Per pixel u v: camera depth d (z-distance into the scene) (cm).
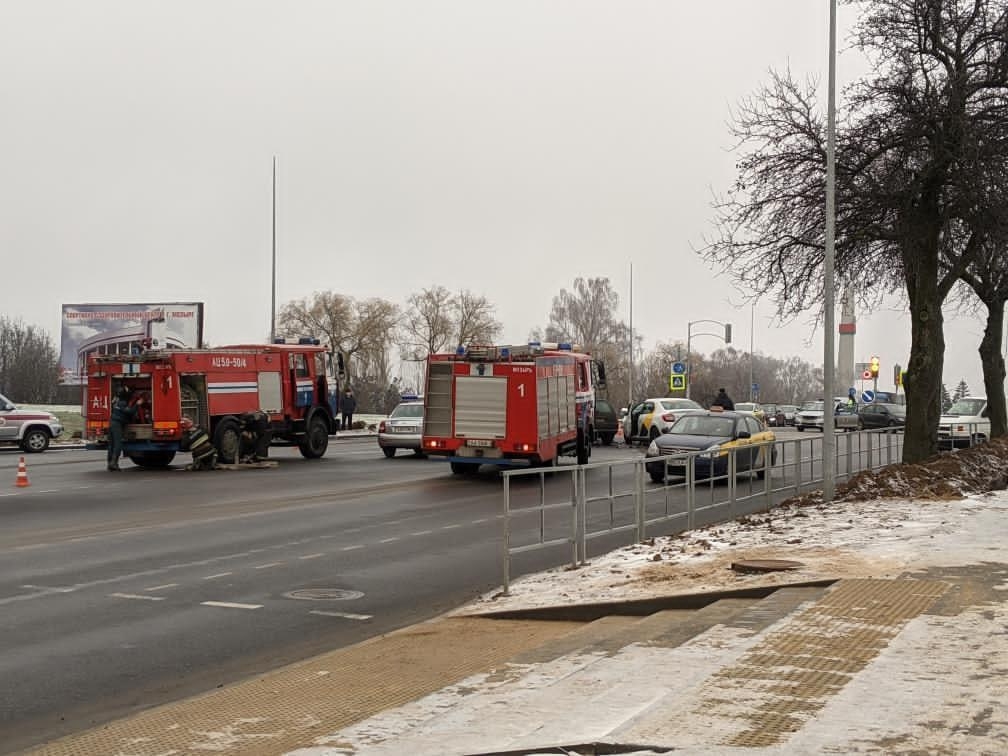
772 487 1892
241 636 980
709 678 661
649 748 529
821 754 511
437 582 1259
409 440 3253
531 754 543
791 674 668
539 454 2509
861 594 927
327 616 1069
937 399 2091
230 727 688
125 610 1082
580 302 10944
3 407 3547
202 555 1422
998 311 2994
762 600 955
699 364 11444
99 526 1688
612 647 852
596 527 1356
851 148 2034
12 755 651
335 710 728
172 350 2753
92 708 759
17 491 2214
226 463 2859
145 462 2942
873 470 2038
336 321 8556
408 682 807
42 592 1167
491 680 775
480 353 2552
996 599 899
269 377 3081
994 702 599
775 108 2183
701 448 2345
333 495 2164
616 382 9869
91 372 2827
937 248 2066
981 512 1552
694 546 1333
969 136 1838
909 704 596
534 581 1217
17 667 865
